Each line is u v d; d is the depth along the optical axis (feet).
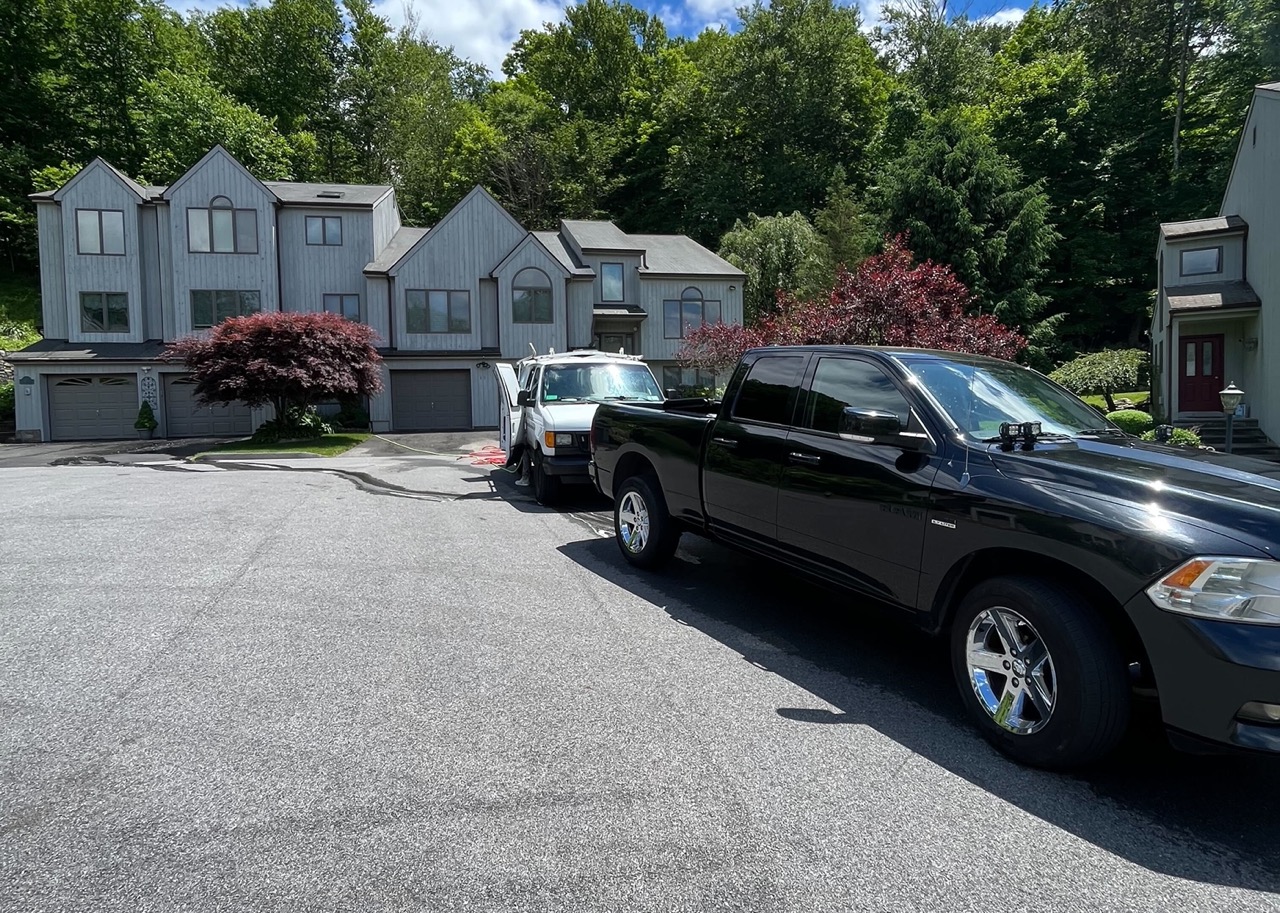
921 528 12.15
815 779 9.98
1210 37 111.65
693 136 155.74
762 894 7.60
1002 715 10.78
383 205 102.12
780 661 14.39
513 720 11.60
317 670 13.55
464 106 174.09
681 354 88.94
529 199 148.46
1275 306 51.52
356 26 161.48
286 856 8.10
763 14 148.77
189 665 13.71
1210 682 8.60
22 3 121.39
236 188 91.30
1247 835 8.89
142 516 28.71
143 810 8.98
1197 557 8.86
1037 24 143.74
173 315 92.43
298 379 67.21
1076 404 15.08
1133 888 7.84
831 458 14.11
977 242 91.40
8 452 69.97
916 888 7.75
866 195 121.80
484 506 31.81
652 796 9.45
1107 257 107.96
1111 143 110.93
